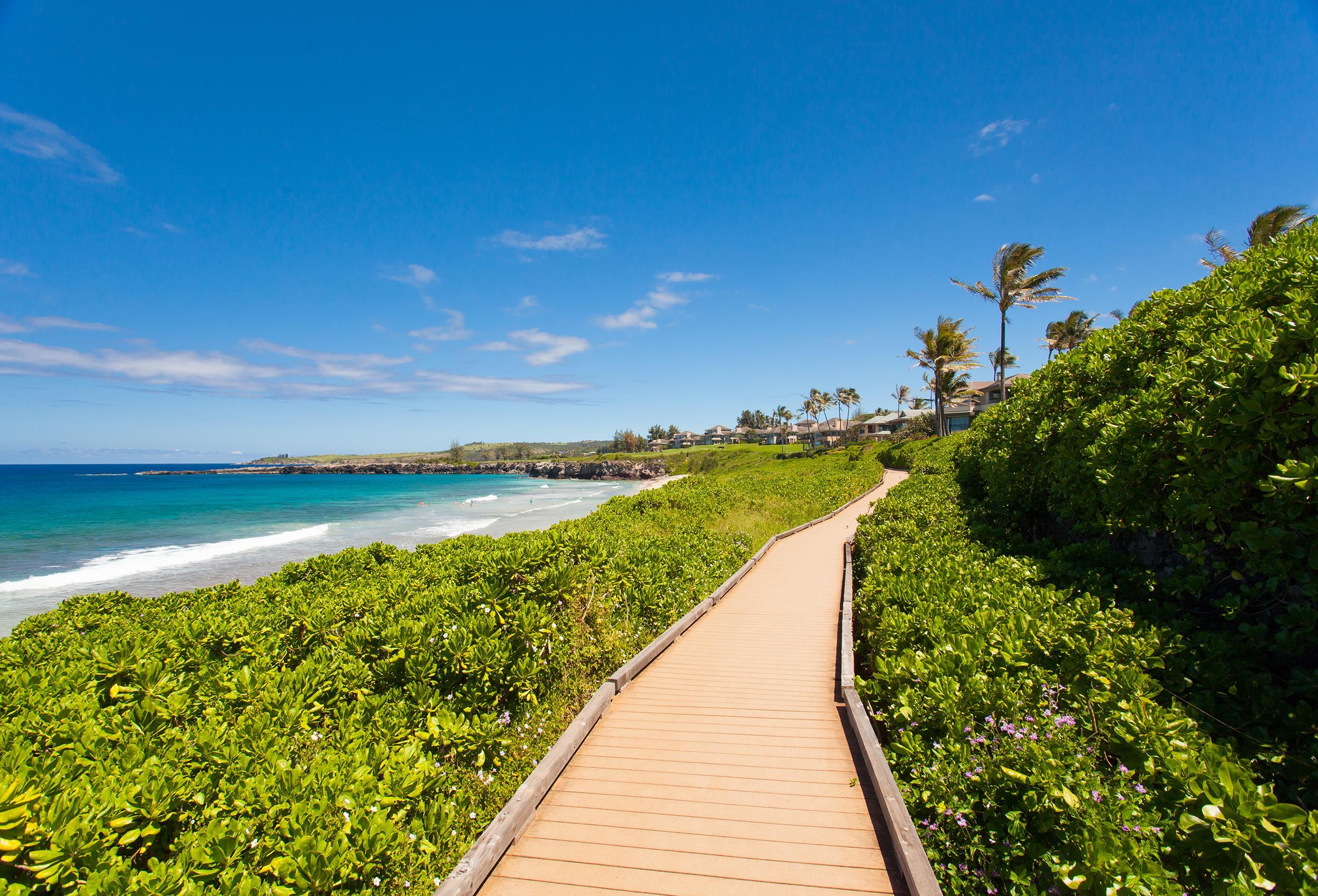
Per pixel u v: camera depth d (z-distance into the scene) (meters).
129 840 3.39
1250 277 6.00
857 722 5.16
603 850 3.91
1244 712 3.75
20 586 19.28
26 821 3.09
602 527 17.50
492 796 4.69
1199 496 4.62
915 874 3.26
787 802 4.37
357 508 49.56
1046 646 4.64
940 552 8.71
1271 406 4.10
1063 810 3.15
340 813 3.80
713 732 5.52
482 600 6.93
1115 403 6.68
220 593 11.23
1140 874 2.65
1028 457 9.78
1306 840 2.48
